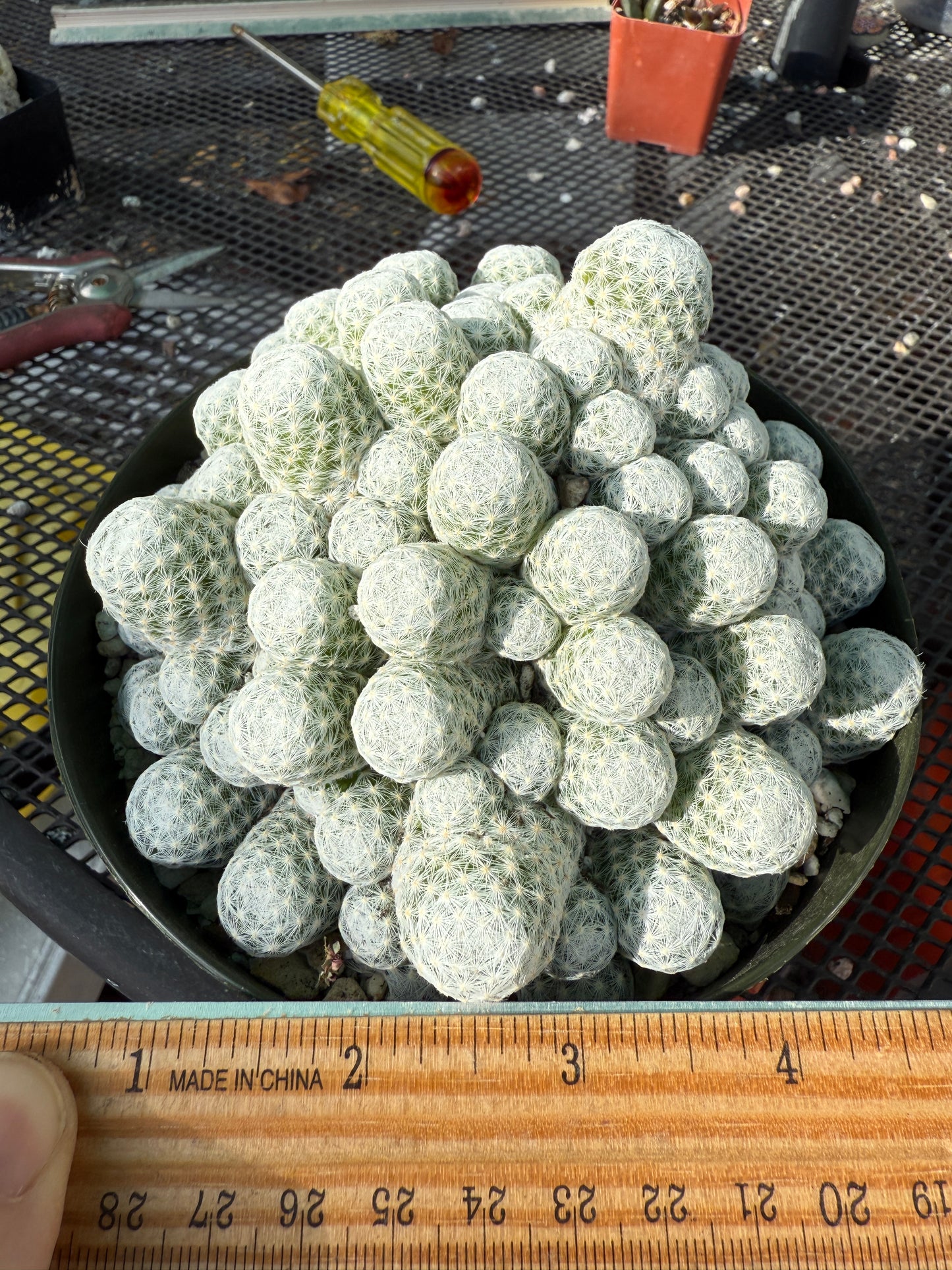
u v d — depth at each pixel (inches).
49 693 5.0
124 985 4.6
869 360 8.1
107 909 4.8
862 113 10.1
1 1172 3.3
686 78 9.0
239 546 4.6
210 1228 3.8
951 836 5.5
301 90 10.3
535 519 4.2
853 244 9.0
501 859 4.0
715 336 8.2
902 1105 4.0
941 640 6.5
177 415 6.2
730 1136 3.9
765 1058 4.0
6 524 7.0
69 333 8.0
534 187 9.5
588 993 4.8
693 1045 4.1
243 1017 4.1
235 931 4.5
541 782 4.3
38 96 9.0
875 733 5.1
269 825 4.8
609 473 4.6
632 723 4.2
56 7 11.0
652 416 4.9
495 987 3.9
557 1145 3.9
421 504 4.5
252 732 4.1
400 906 4.1
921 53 10.6
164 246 9.0
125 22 10.6
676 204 9.3
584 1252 3.7
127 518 4.4
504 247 6.2
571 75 10.5
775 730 5.1
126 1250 3.7
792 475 5.0
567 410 4.5
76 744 5.0
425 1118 3.9
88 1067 4.0
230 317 8.4
